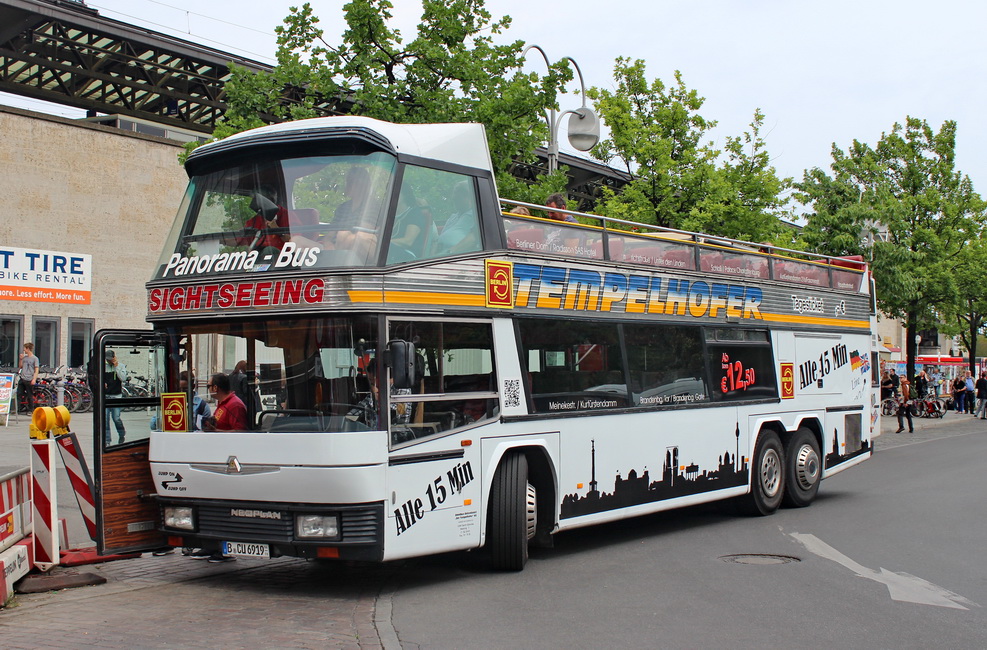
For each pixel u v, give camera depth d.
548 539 9.67
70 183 30.20
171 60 35.06
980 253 35.19
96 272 30.72
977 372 54.97
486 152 9.37
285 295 7.97
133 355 8.78
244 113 16.59
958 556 9.80
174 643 6.53
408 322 8.20
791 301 13.92
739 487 12.46
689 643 6.49
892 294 31.72
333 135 8.26
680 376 11.59
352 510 7.74
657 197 21.67
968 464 20.38
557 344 9.83
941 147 35.41
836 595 7.99
